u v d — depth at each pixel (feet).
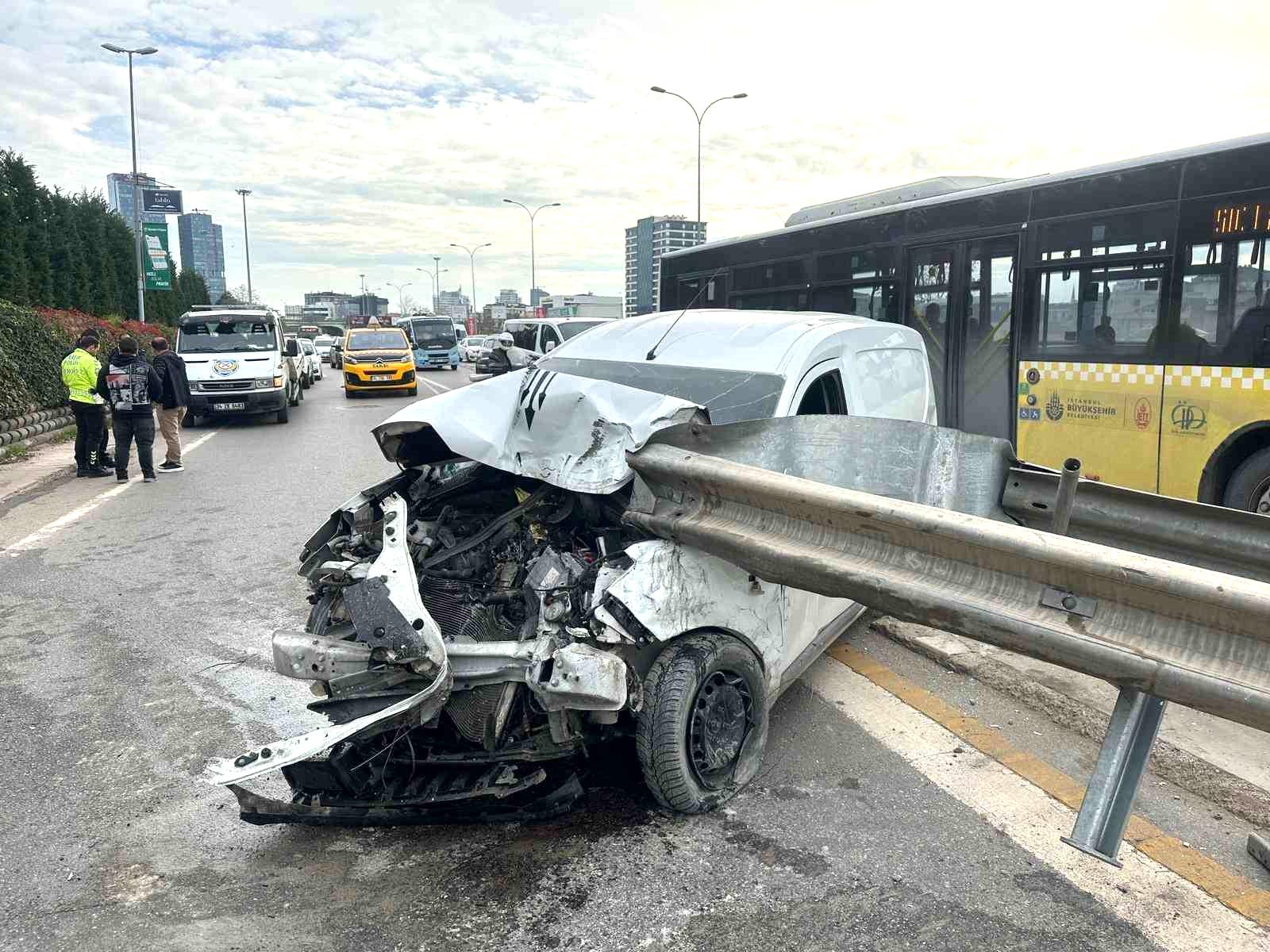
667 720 11.48
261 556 26.05
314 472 40.65
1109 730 8.35
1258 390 22.47
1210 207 23.38
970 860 11.03
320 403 79.66
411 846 11.57
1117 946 9.55
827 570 10.27
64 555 26.53
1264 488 22.74
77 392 39.45
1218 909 10.13
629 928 9.90
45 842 11.87
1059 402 27.48
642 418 12.28
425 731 11.99
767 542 10.91
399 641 10.62
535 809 11.33
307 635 11.43
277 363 60.39
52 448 50.42
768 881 10.67
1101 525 13.26
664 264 47.91
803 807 12.23
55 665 18.02
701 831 11.69
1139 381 25.18
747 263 41.24
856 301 35.27
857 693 15.85
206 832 12.05
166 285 132.67
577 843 11.49
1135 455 25.45
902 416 17.69
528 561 12.63
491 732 11.19
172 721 15.44
